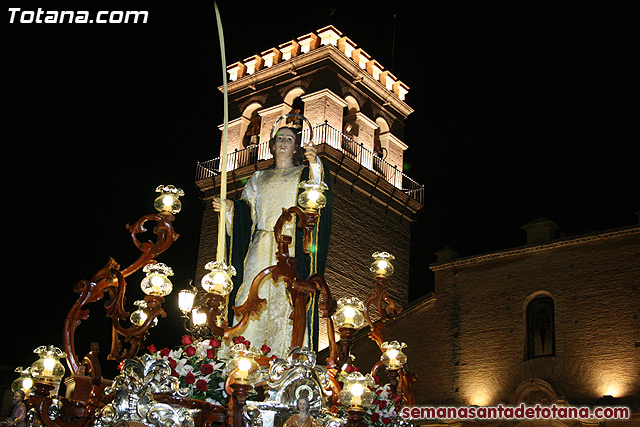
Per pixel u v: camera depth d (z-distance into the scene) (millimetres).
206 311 9469
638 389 27516
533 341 30469
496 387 30391
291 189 12250
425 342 32562
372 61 47625
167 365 8250
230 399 8367
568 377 29047
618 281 29172
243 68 48469
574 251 30516
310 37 46219
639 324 28266
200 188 45625
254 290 9859
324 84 43875
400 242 44906
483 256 32469
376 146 46750
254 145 44656
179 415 8102
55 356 8805
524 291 31094
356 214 42438
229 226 12234
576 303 29797
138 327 9391
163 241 9812
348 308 10883
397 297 43500
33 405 8508
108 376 33156
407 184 46812
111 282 9570
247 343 8719
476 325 31672
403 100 49094
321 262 12055
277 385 8570
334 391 9938
